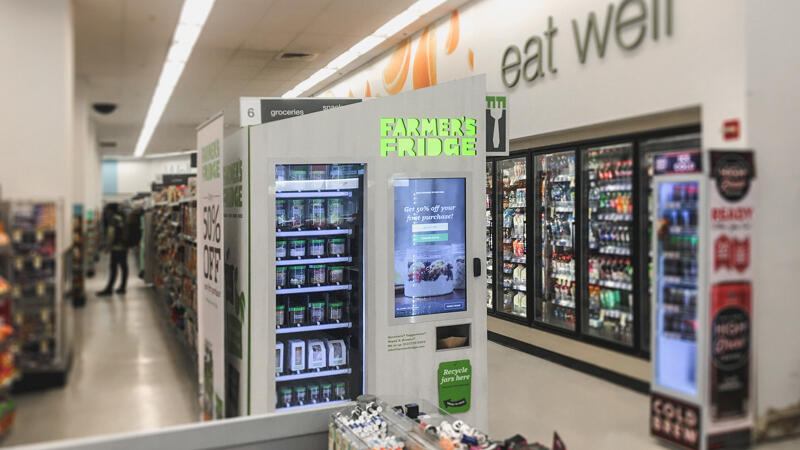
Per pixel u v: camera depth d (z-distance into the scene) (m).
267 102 5.45
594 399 5.38
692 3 4.64
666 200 4.25
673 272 4.22
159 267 10.97
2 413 4.47
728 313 4.01
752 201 4.10
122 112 14.87
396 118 4.48
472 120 4.72
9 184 5.96
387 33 9.28
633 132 5.45
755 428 4.14
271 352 4.30
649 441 4.35
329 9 7.93
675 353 4.18
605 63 5.55
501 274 7.79
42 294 5.56
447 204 4.63
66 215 6.12
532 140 6.86
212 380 4.68
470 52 7.82
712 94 4.48
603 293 6.10
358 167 4.53
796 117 4.41
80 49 9.28
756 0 4.27
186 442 3.58
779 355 4.26
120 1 7.21
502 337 7.64
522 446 3.21
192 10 7.82
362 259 4.45
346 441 3.46
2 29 6.00
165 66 10.57
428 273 4.57
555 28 6.20
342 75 12.22
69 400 5.38
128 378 6.12
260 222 4.24
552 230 6.84
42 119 6.09
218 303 4.47
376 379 4.44
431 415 3.74
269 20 8.32
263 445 3.75
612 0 5.47
